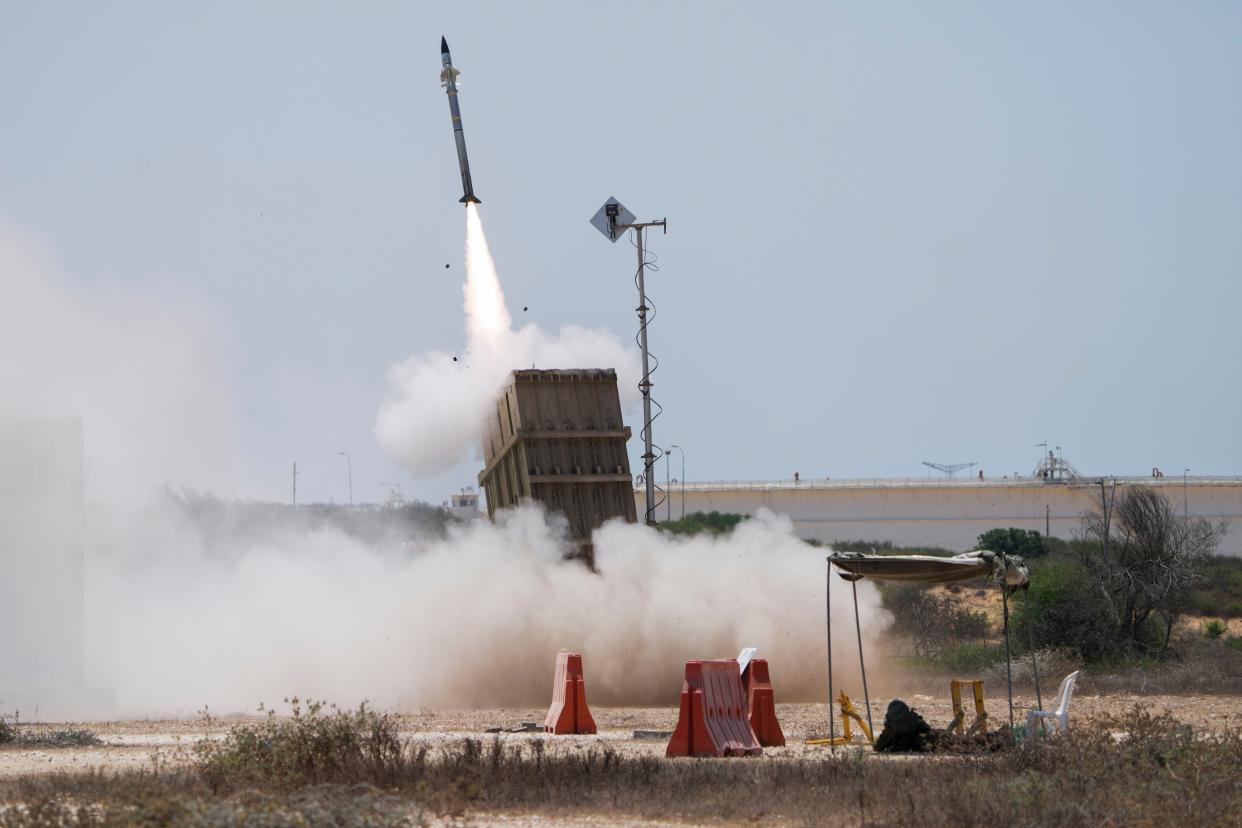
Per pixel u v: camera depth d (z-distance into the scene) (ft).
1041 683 481.05
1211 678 483.10
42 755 281.13
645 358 488.44
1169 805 204.33
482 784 220.23
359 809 177.78
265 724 278.87
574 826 195.93
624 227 492.13
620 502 460.55
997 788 214.28
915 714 287.69
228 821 163.53
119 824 168.14
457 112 527.40
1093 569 632.79
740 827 197.47
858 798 207.62
